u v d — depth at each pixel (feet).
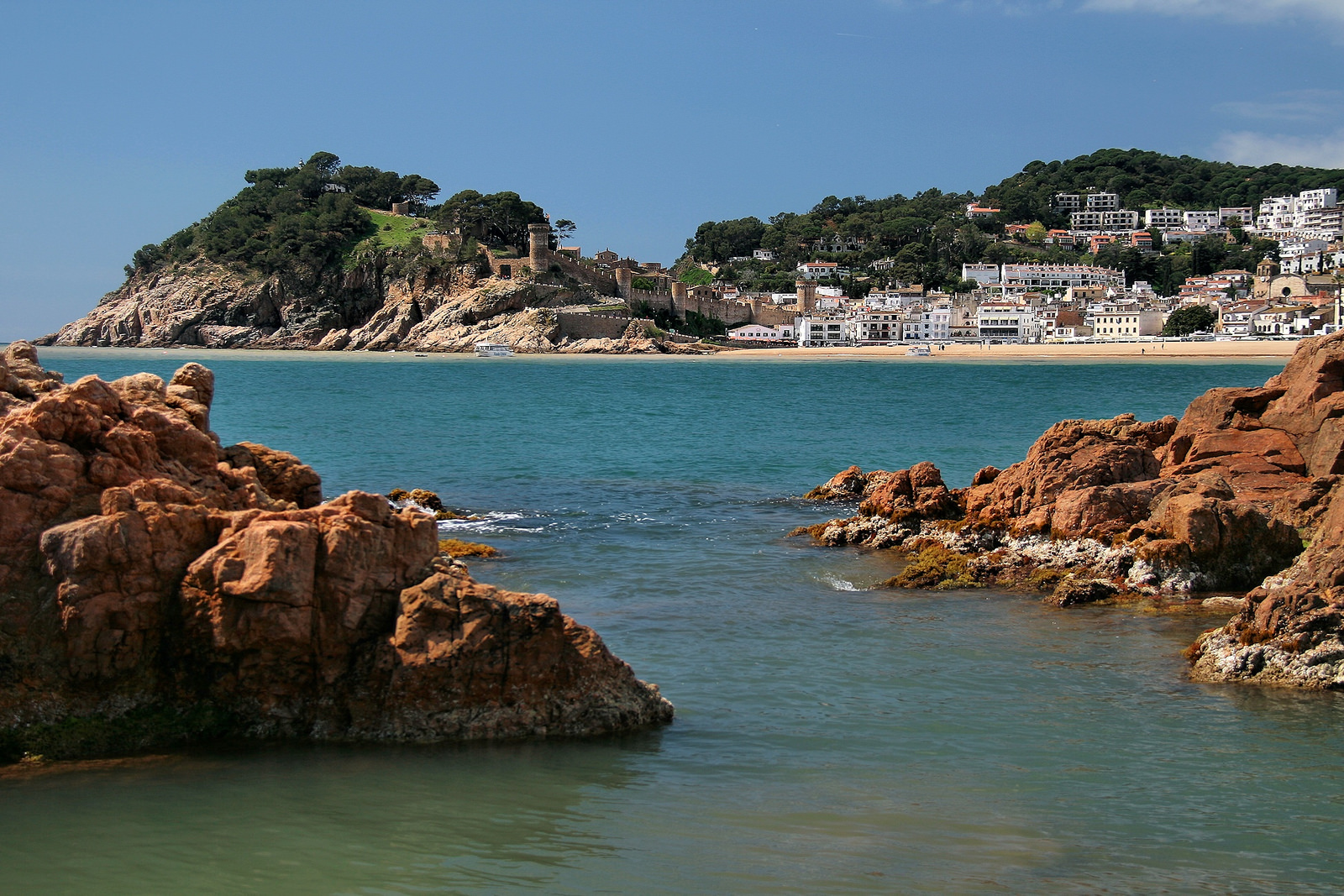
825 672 73.87
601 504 146.10
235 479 70.95
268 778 55.67
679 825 51.39
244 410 300.81
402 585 62.34
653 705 64.08
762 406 336.90
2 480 59.06
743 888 45.80
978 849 49.47
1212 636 77.66
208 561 59.36
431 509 136.36
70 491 60.90
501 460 192.75
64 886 45.34
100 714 58.95
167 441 68.95
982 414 302.04
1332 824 52.19
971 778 57.06
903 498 125.18
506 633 60.70
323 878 46.34
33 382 73.46
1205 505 98.32
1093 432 126.11
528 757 58.65
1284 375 132.77
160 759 57.62
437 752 58.90
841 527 120.26
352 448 207.10
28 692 57.88
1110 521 105.50
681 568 106.11
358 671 60.59
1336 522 95.86
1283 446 122.72
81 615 57.62
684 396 387.96
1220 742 62.03
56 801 52.75
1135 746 61.52
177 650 59.98
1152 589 95.76
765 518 135.54
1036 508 113.60
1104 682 72.33
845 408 325.83
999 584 100.01
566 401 359.66
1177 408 322.75
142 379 75.66
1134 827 51.72
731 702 67.77
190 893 44.98
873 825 51.75
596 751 59.77
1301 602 74.64
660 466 187.21
